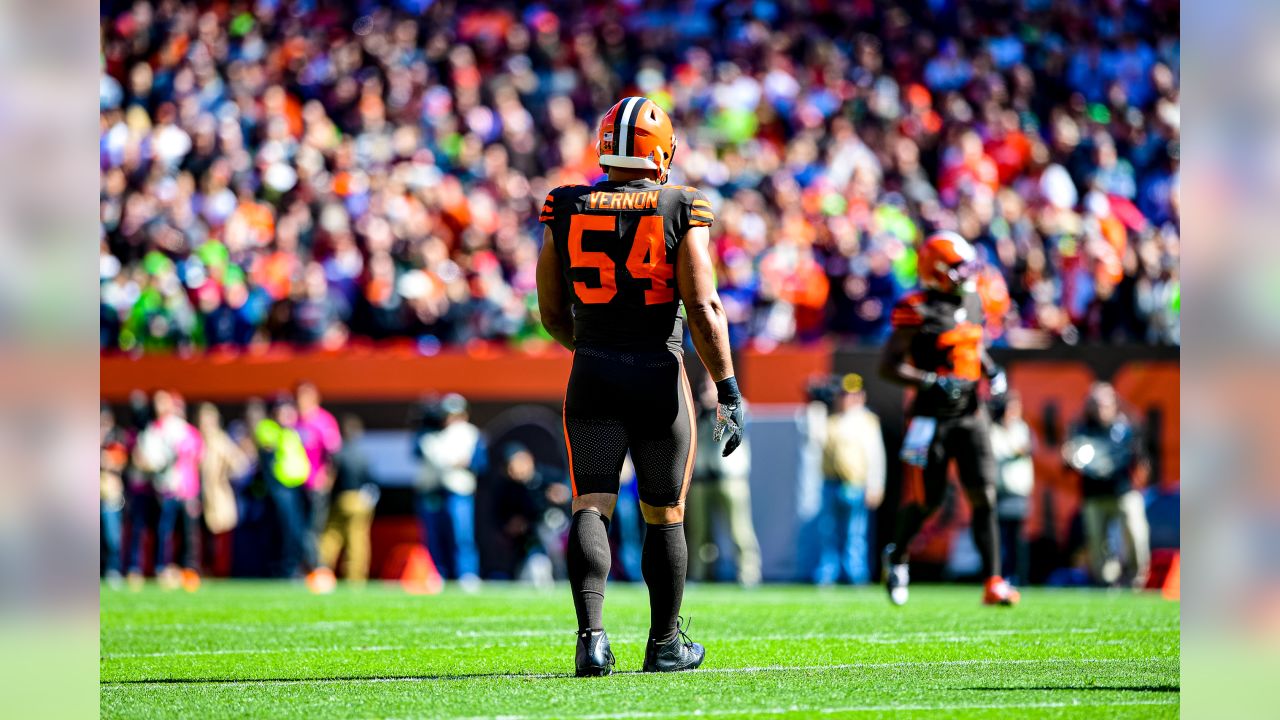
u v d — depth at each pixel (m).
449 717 14.66
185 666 20.55
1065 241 55.53
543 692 16.34
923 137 66.44
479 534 49.44
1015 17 72.12
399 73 70.38
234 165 62.03
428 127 66.12
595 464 17.53
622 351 17.34
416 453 48.47
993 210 56.19
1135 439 44.53
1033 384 47.38
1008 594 31.31
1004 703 15.45
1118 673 18.25
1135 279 52.22
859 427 47.00
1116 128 66.44
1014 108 67.50
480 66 73.44
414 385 50.44
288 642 24.52
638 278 17.22
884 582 47.81
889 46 71.62
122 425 51.41
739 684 16.95
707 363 17.30
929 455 30.36
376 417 50.44
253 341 54.88
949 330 29.81
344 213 56.88
